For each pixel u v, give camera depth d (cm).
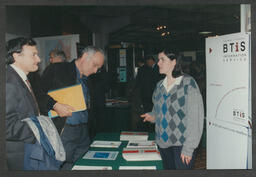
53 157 174
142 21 660
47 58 338
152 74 378
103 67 358
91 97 264
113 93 464
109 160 167
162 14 627
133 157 166
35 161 172
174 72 201
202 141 370
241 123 198
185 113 195
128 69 466
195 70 402
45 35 387
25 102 189
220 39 216
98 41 588
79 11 497
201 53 730
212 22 695
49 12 396
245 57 191
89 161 165
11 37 316
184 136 196
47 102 230
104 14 594
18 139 174
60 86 235
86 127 239
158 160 166
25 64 204
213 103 230
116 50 470
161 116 208
